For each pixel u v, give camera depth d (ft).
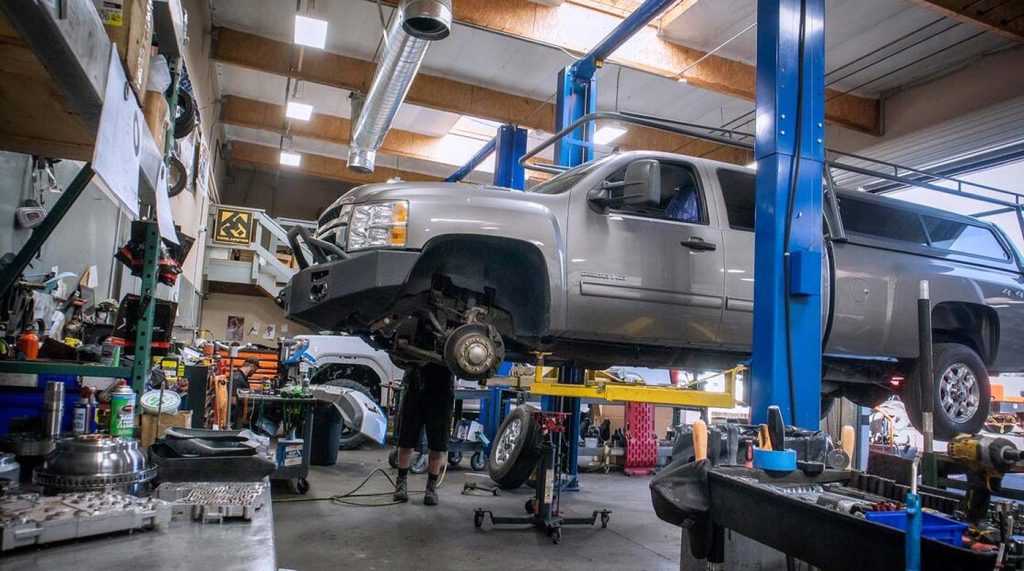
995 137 30.86
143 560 3.32
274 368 35.42
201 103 32.99
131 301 9.22
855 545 4.37
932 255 17.52
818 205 11.15
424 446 22.02
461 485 20.01
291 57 35.14
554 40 28.45
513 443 15.97
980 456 4.75
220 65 39.58
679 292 14.12
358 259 12.32
